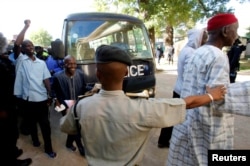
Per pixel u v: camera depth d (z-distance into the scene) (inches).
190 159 82.3
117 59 46.6
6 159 107.3
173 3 448.5
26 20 147.1
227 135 78.7
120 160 48.7
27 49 137.1
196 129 78.9
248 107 67.6
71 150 153.6
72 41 174.6
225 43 79.4
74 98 132.5
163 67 647.1
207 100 54.5
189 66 84.4
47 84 141.7
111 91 49.3
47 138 144.7
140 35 200.5
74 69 131.0
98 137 49.3
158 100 50.3
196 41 128.6
